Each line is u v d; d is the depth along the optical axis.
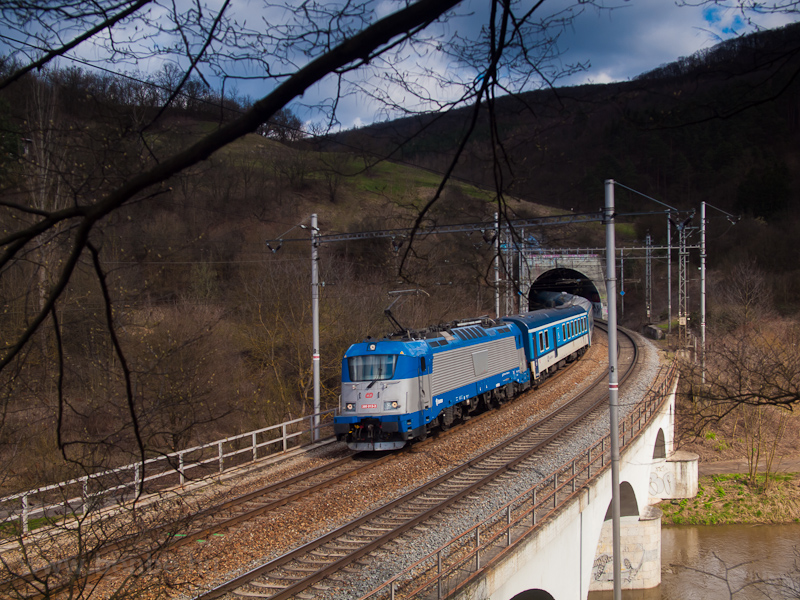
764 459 34.19
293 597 9.52
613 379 14.41
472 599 9.66
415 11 2.54
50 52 3.26
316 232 20.62
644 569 23.27
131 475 14.34
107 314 3.11
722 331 41.75
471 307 36.25
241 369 26.02
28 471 12.90
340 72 2.95
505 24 2.97
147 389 12.43
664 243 61.19
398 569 10.41
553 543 12.78
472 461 17.08
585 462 17.08
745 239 58.06
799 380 8.67
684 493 30.73
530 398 27.16
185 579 10.00
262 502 13.94
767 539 27.11
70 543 10.40
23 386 12.55
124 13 3.10
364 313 31.23
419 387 18.33
